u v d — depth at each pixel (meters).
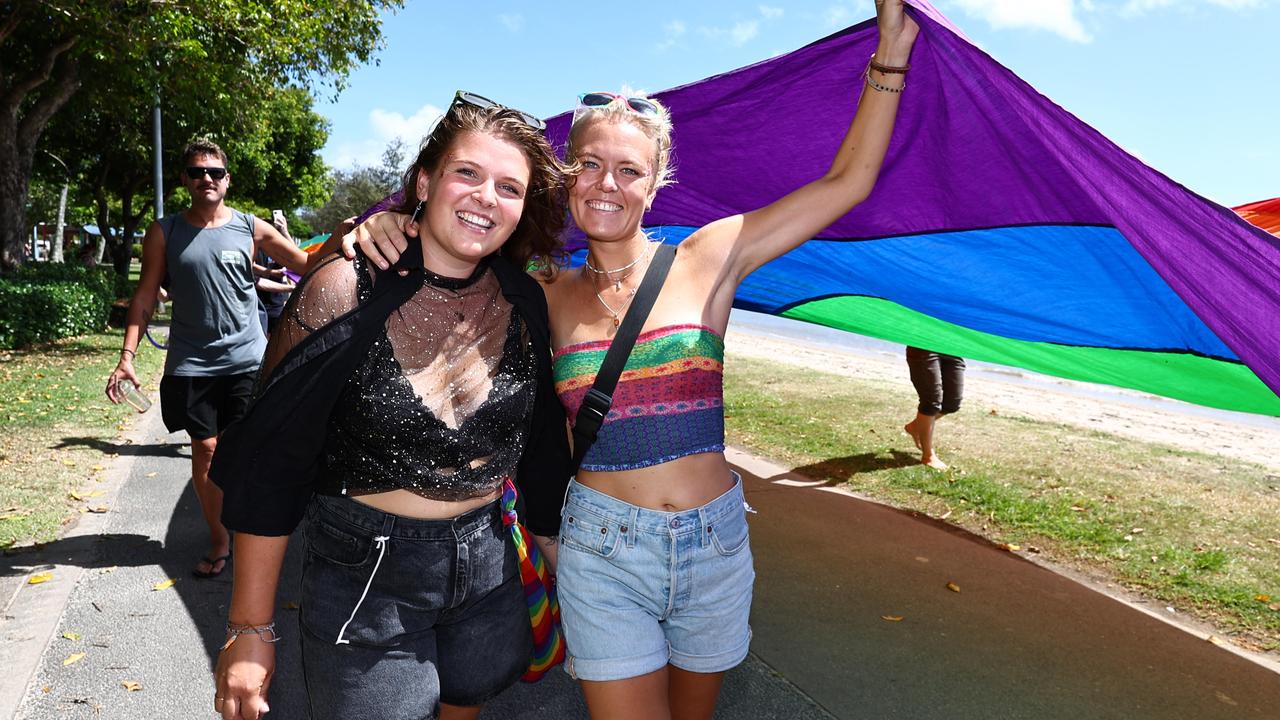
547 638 2.29
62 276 17.95
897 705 3.46
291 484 1.80
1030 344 4.74
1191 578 4.99
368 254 1.84
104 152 30.25
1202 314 2.53
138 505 5.75
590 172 2.23
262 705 1.83
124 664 3.55
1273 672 3.86
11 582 4.32
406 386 1.84
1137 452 8.50
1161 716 3.43
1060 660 3.91
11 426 7.82
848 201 2.39
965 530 5.93
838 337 30.48
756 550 5.36
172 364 4.42
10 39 16.77
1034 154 2.70
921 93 2.72
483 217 1.89
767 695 3.51
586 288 2.32
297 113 37.12
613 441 2.19
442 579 1.94
